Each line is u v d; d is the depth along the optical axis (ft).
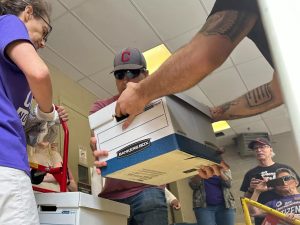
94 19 9.45
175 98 3.23
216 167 3.52
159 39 10.74
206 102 15.29
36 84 2.93
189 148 3.04
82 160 10.26
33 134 4.12
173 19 9.94
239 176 19.69
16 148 2.79
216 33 2.18
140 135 3.16
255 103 3.36
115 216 3.93
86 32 9.90
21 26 3.18
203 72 2.26
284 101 0.88
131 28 10.07
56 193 3.50
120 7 9.16
